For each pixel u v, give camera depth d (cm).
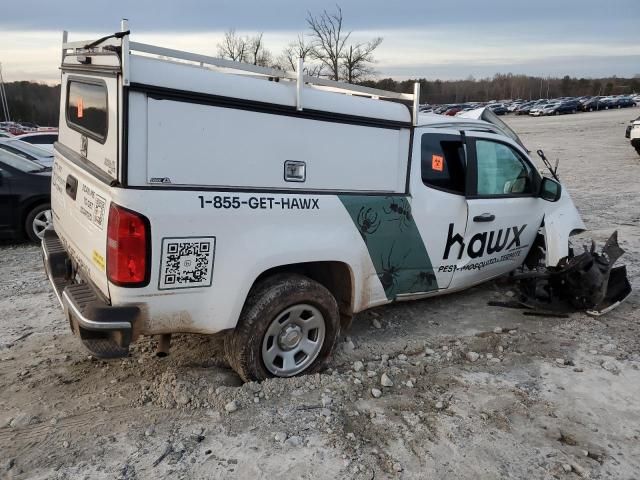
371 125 383
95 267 316
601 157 1992
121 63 276
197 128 303
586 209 1032
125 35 271
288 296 350
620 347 442
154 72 285
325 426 324
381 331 467
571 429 330
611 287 528
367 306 414
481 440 317
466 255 473
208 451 299
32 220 742
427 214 428
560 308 513
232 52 4997
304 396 353
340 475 284
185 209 300
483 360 419
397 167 406
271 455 298
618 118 4541
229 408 333
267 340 354
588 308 505
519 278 520
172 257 301
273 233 338
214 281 319
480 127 482
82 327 293
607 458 305
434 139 434
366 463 294
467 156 459
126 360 400
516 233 518
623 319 500
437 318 499
